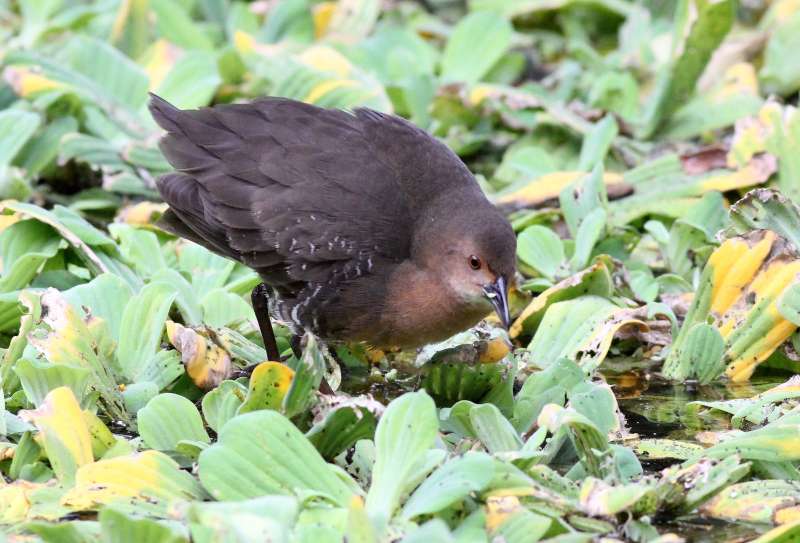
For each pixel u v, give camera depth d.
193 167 9.34
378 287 9.12
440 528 6.18
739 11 16.81
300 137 9.30
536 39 16.88
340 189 9.11
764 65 14.91
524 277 11.43
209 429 8.62
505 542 6.76
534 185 12.28
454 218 9.03
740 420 8.73
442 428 8.37
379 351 9.99
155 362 9.02
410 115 14.69
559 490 7.40
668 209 11.95
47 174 12.79
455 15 18.06
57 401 7.72
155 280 9.74
